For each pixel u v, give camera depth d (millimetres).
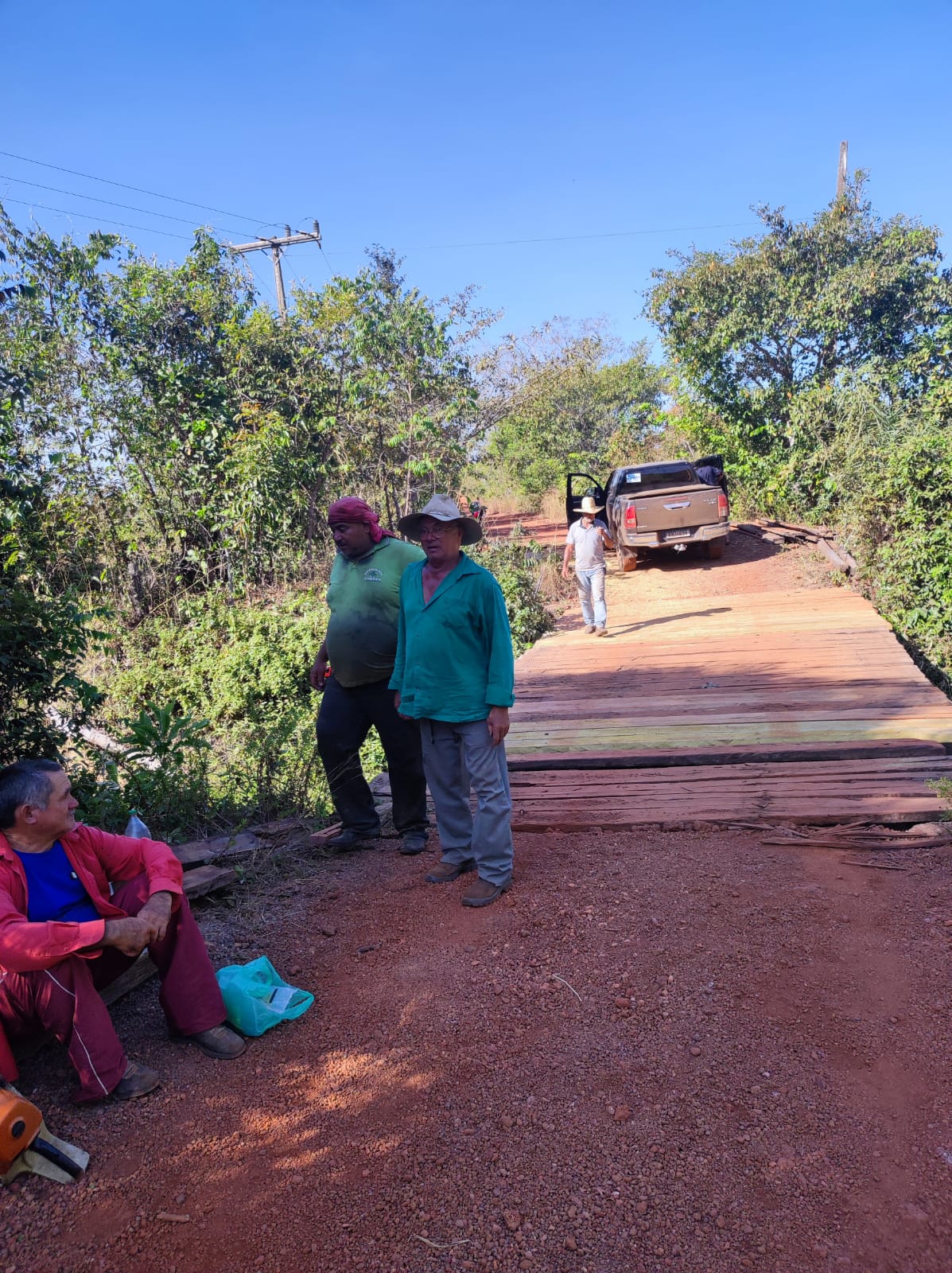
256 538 16422
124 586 15188
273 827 5500
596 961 3684
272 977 3537
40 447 15117
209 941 4074
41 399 15000
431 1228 2389
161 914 3029
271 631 12297
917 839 4793
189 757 6570
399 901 4422
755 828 5102
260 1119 2859
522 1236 2346
